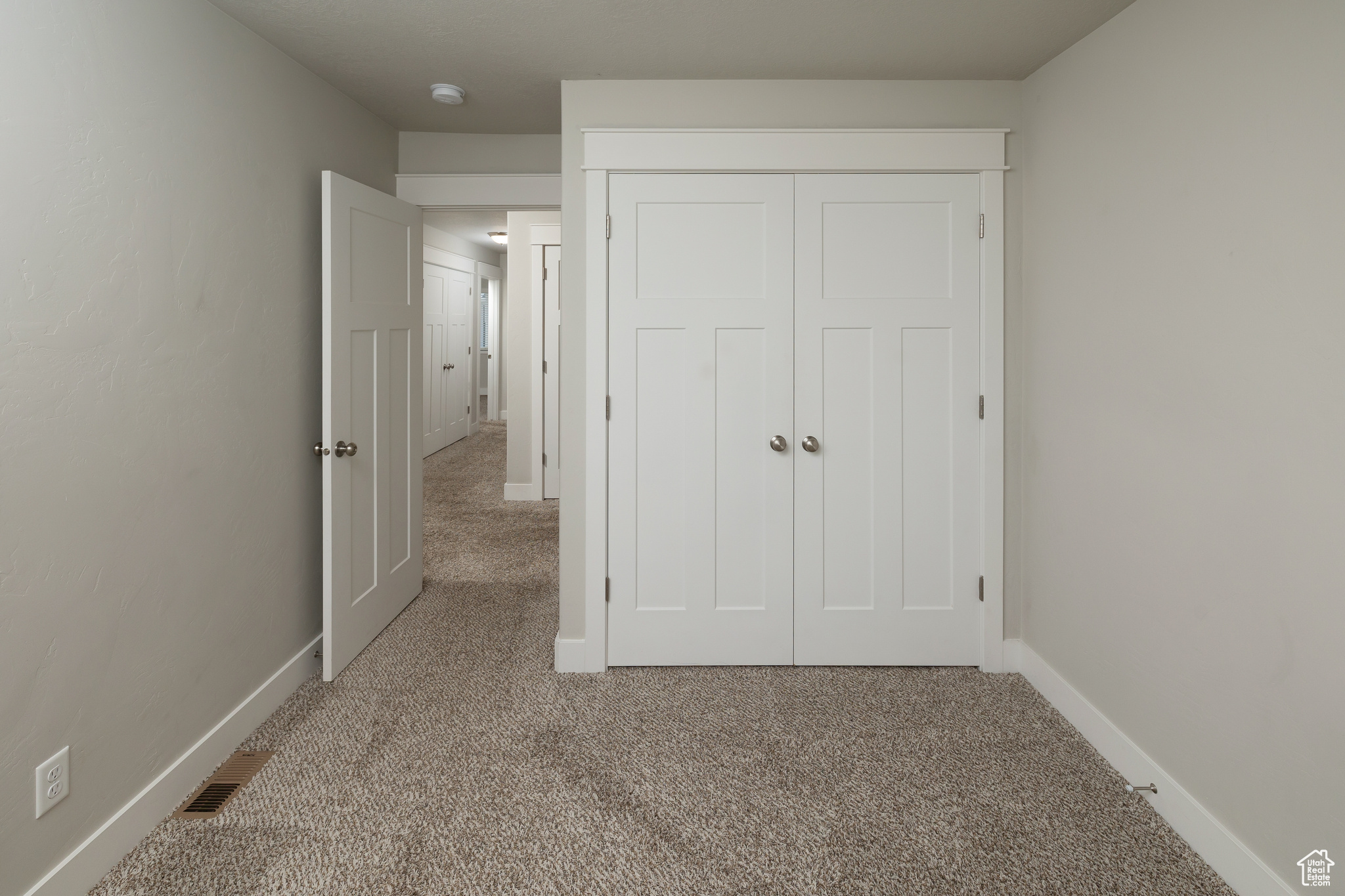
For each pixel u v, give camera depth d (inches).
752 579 117.5
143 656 77.3
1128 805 82.6
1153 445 82.7
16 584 61.6
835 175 113.2
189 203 83.2
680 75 110.3
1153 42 81.9
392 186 138.4
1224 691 72.0
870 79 111.7
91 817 70.2
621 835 77.2
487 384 467.2
